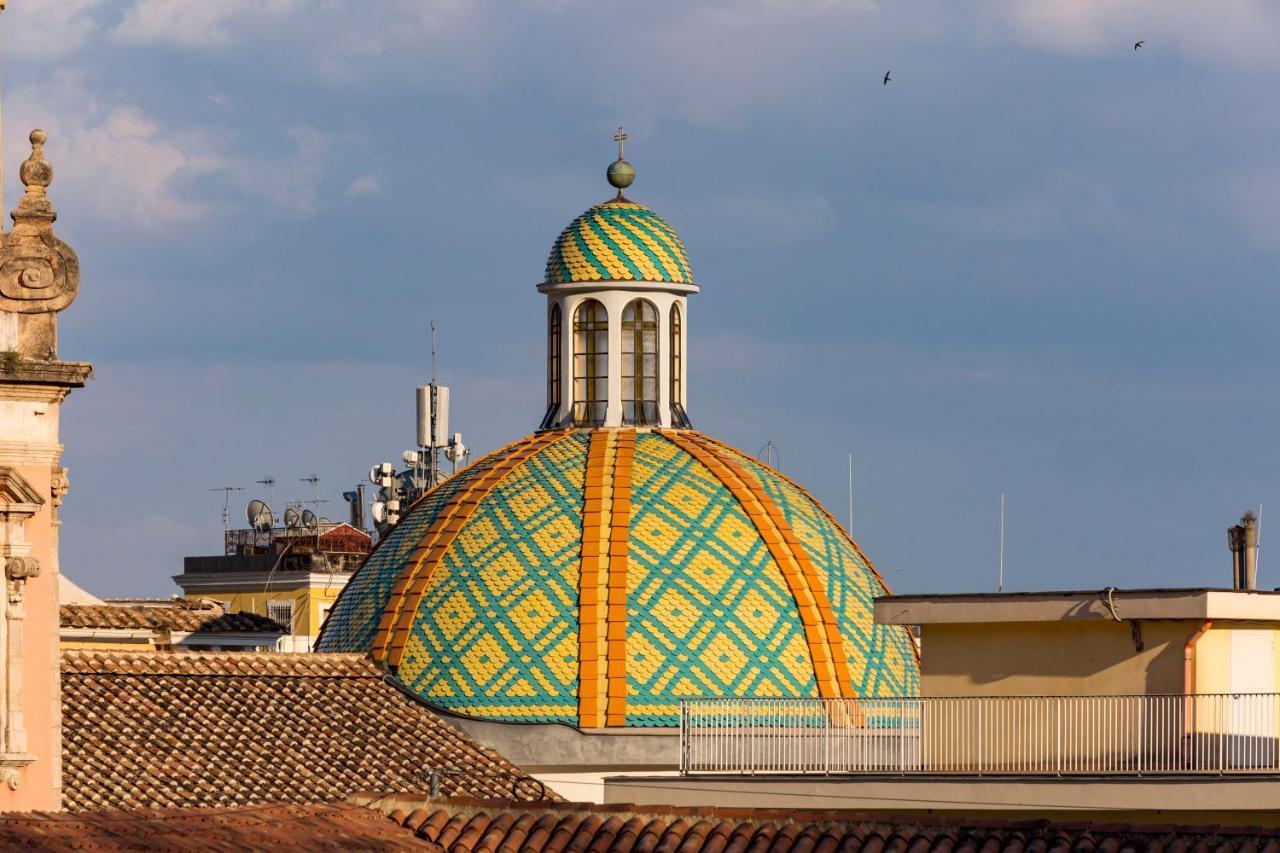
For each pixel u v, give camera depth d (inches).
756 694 4643.2
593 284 5157.5
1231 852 3063.5
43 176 3225.9
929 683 3836.1
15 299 3196.4
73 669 4362.7
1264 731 3646.7
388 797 3403.1
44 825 3024.1
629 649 4658.0
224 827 3169.3
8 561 3193.9
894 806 3614.7
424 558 4832.7
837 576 4842.5
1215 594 3619.6
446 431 6476.4
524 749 4584.2
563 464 4968.0
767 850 3191.4
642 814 3302.2
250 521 7805.1
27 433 3208.7
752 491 4916.3
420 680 4687.5
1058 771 3597.4
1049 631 3752.5
